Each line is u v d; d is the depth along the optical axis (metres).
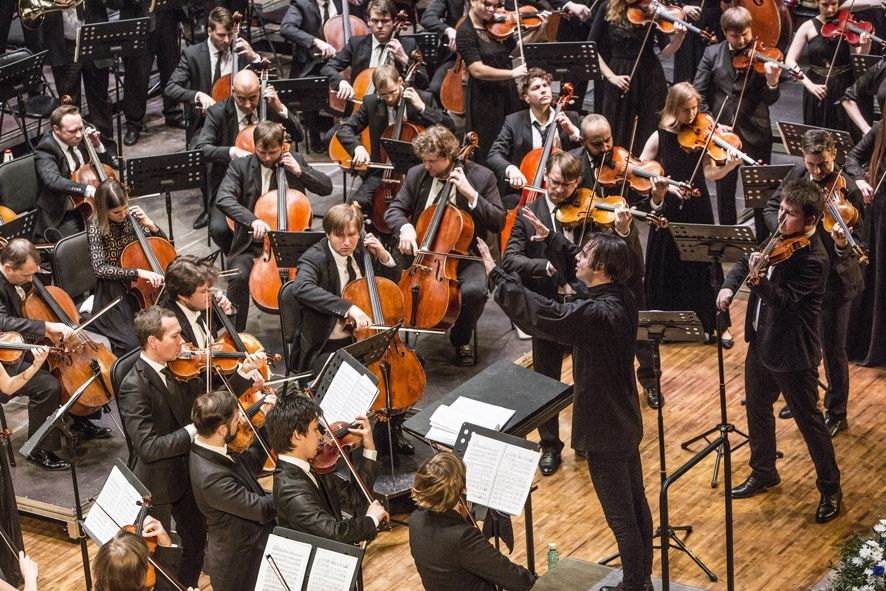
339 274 10.58
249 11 18.69
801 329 9.45
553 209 10.27
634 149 14.66
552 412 8.75
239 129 13.48
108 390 10.54
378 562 9.65
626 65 14.23
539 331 7.91
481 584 7.27
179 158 12.59
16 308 10.59
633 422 8.10
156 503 8.55
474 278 11.61
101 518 7.82
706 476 10.47
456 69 15.11
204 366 8.69
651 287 12.12
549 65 13.80
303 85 14.09
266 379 10.45
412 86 13.95
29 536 10.13
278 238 10.80
